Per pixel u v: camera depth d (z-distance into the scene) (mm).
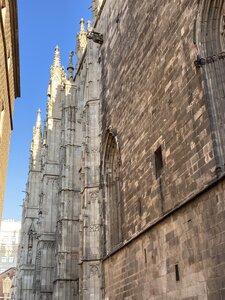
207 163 14156
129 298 20484
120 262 22703
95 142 41312
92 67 45656
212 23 16031
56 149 67812
